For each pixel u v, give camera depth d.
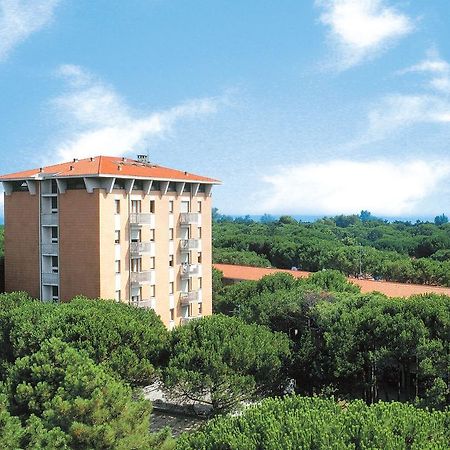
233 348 40.41
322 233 161.62
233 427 25.22
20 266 62.66
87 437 25.78
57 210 59.62
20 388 31.09
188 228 68.31
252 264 114.56
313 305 53.84
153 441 27.50
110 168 58.28
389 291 71.56
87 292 57.47
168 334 45.12
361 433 22.56
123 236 59.25
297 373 45.50
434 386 36.81
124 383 38.28
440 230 169.75
